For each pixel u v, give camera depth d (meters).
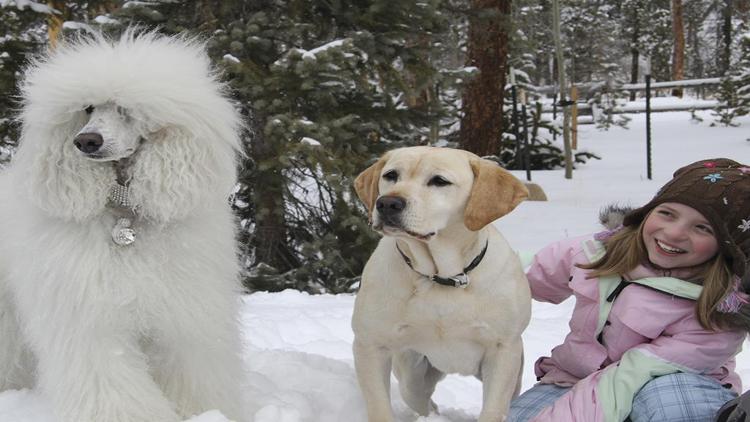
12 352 2.88
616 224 3.24
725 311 2.63
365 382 2.77
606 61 31.09
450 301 2.63
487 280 2.64
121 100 2.39
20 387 2.94
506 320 2.65
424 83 6.78
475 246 2.63
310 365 3.69
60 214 2.43
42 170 2.40
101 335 2.46
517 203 2.60
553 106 21.97
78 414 2.41
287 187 6.68
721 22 39.94
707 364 2.72
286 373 3.46
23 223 2.55
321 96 6.14
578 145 18.39
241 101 6.21
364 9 6.64
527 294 2.76
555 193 11.24
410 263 2.64
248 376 3.27
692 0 35.62
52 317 2.43
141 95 2.40
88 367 2.43
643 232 2.83
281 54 6.38
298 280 6.57
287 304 5.64
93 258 2.41
